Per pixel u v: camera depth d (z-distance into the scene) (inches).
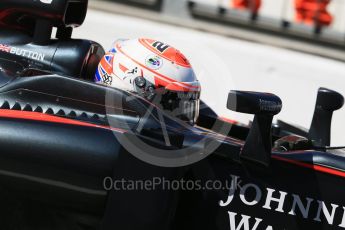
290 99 935.0
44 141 345.7
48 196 352.8
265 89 944.3
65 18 431.5
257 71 965.8
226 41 1031.6
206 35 1043.9
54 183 346.6
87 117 359.3
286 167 362.3
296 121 909.8
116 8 1055.0
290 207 357.4
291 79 959.0
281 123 557.9
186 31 1042.1
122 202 339.3
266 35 1092.5
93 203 347.3
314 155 368.5
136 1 1077.1
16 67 407.2
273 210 357.4
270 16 1106.7
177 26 1062.4
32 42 419.8
